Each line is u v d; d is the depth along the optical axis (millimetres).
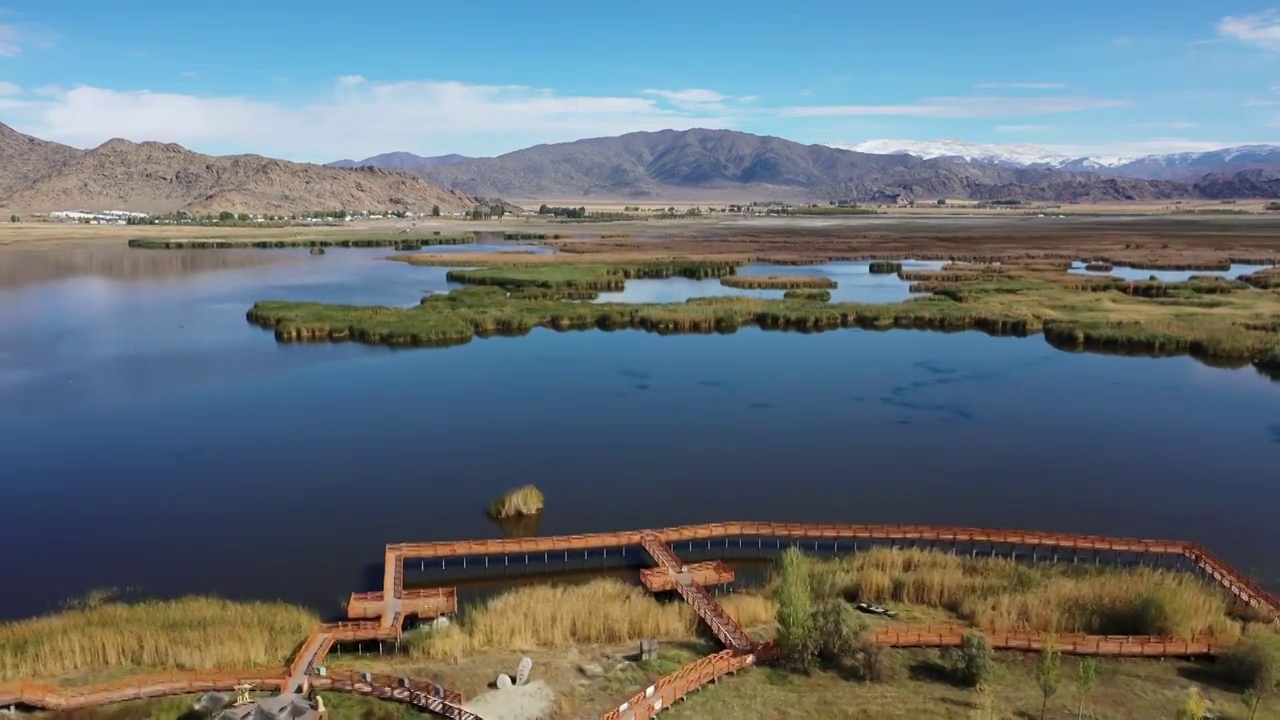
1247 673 26469
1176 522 43781
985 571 36250
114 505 45375
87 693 25188
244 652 28281
